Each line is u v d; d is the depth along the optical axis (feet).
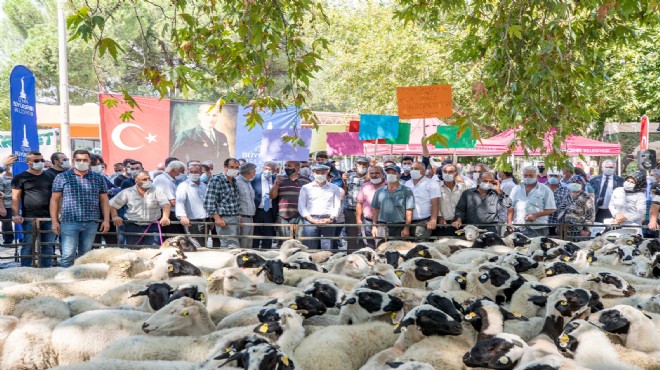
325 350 20.15
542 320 23.32
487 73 32.55
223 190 42.29
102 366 17.74
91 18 21.99
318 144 74.69
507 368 18.28
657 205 43.62
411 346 20.63
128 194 42.37
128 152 64.08
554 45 25.53
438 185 43.27
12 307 25.11
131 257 30.53
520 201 44.55
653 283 30.53
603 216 54.60
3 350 21.95
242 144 65.82
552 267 30.96
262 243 48.98
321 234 44.47
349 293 25.12
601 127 100.63
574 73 28.37
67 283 27.76
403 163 51.49
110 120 63.57
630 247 35.29
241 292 28.50
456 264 32.96
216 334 20.79
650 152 56.90
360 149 62.23
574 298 22.24
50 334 22.03
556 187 49.11
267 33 27.73
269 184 52.16
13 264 49.01
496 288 26.71
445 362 19.33
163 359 19.79
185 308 22.25
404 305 24.53
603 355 19.70
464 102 92.84
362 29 104.42
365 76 99.60
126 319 22.63
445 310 21.72
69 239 37.81
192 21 26.12
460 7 30.48
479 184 43.42
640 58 89.40
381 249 39.58
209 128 65.62
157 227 43.29
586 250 35.04
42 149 84.64
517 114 26.66
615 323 21.45
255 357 17.08
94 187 38.52
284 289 28.63
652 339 21.33
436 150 81.20
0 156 79.51
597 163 108.37
